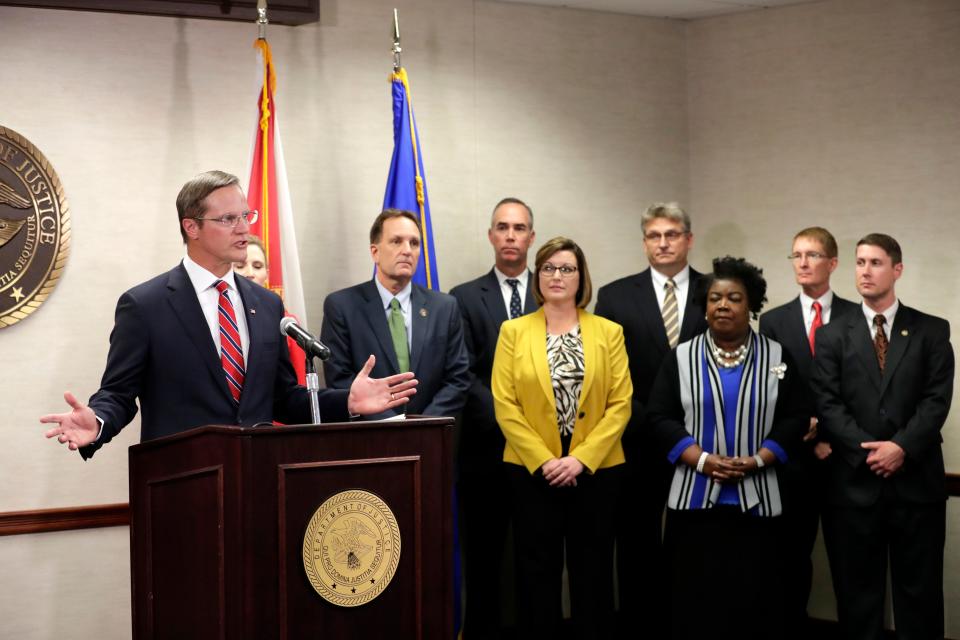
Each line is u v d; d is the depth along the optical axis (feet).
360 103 15.74
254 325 9.26
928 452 13.32
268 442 7.34
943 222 15.66
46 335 13.98
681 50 17.61
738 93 17.33
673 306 14.83
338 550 7.54
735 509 12.62
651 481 14.60
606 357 13.23
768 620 12.62
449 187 16.29
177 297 9.11
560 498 13.00
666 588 14.73
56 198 14.02
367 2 15.80
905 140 15.98
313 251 15.42
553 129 16.96
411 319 13.61
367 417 12.54
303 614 7.40
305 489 7.45
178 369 8.97
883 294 13.69
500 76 16.63
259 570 7.26
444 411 13.26
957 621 15.14
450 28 16.34
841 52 16.51
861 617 13.26
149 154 14.55
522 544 13.04
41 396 13.93
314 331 15.37
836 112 16.53
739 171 17.33
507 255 14.99
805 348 14.47
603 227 17.24
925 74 15.88
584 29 17.17
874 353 13.53
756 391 12.75
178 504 7.95
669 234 14.73
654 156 17.52
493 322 14.78
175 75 14.71
